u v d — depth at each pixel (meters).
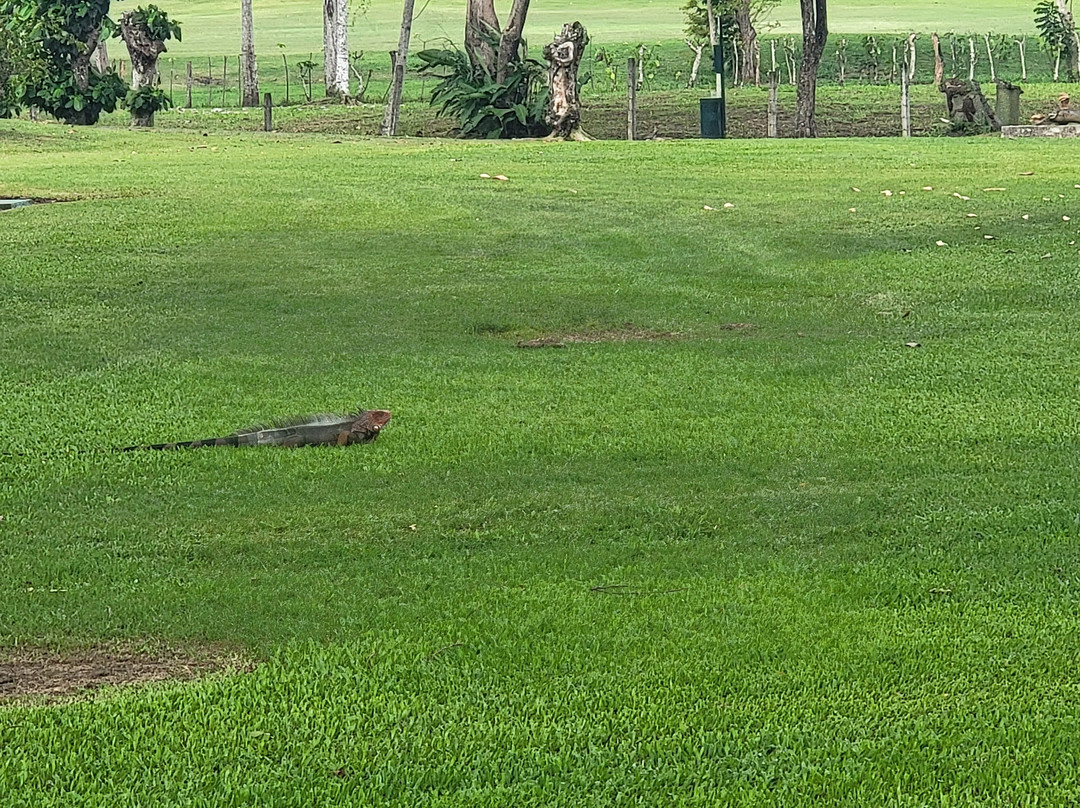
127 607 5.79
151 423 8.97
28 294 13.05
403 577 6.19
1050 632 5.46
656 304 12.82
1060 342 11.17
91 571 6.29
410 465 8.09
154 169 22.59
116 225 16.77
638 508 7.26
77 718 4.67
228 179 21.02
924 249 15.35
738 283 13.78
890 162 23.23
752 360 10.72
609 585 6.07
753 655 5.23
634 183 20.66
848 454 8.30
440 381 10.03
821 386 9.94
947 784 4.28
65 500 7.43
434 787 4.25
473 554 6.56
